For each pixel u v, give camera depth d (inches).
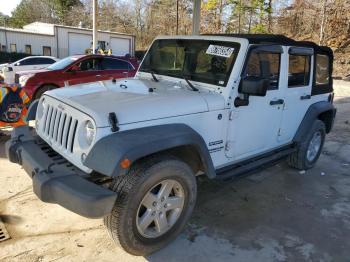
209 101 136.6
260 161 169.2
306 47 187.9
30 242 129.6
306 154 210.2
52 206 154.9
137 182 112.0
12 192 166.2
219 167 150.6
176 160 121.7
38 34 1296.8
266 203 172.7
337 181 207.0
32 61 736.3
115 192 109.4
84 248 128.1
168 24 1974.7
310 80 197.0
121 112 114.0
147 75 174.6
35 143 135.7
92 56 399.2
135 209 114.0
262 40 154.5
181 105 128.2
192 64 157.6
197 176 157.2
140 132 113.6
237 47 145.2
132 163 113.9
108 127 109.8
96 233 137.5
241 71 143.0
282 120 180.5
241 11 1673.2
